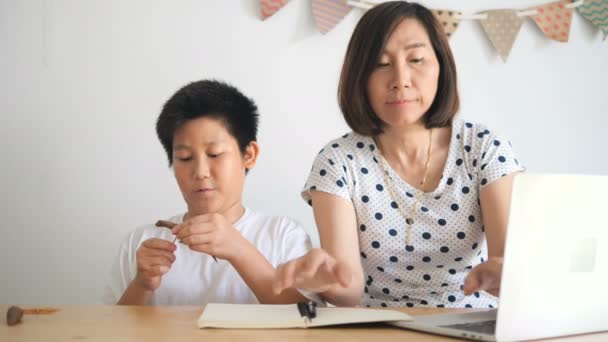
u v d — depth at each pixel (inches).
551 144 76.0
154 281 43.1
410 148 49.7
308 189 49.7
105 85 70.4
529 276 29.3
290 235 53.6
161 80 70.7
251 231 53.6
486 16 72.6
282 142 71.7
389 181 49.5
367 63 47.0
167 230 54.4
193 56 70.9
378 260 49.5
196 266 52.0
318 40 71.6
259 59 71.2
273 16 71.1
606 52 76.3
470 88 73.5
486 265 34.8
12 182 69.6
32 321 33.9
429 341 29.7
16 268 69.8
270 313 34.6
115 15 70.3
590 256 31.0
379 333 31.4
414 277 49.6
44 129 69.8
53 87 69.9
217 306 36.8
